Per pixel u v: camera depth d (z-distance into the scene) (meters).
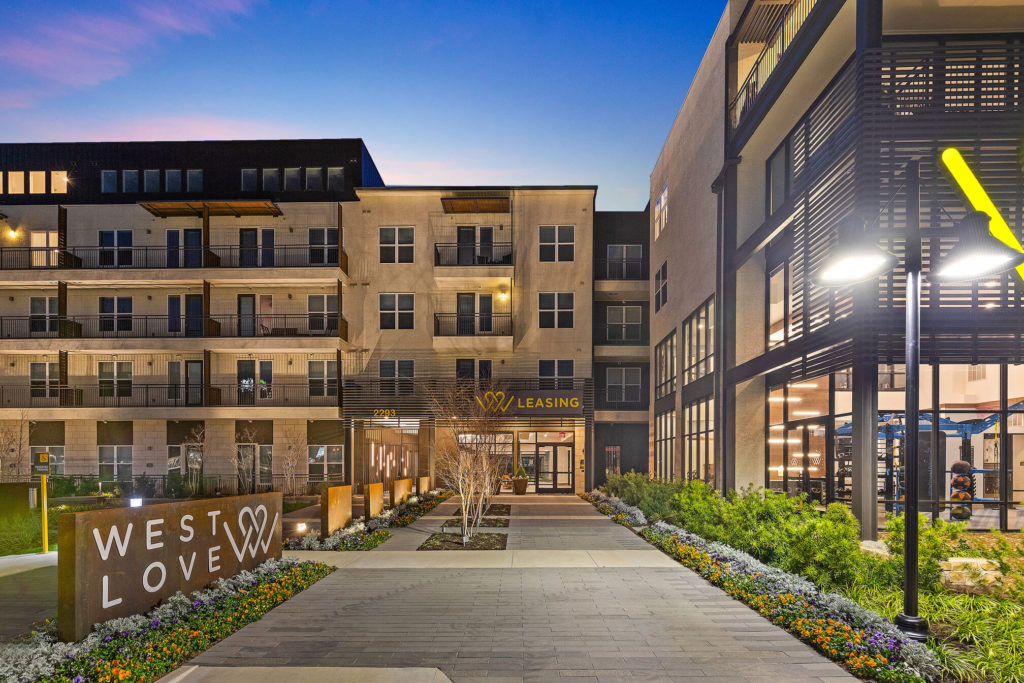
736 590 8.90
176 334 31.30
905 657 5.90
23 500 18.47
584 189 31.75
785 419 16.80
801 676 5.87
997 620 6.79
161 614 7.18
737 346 18.66
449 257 31.53
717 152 20.56
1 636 7.14
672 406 27.14
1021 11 11.84
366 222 31.52
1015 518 12.29
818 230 13.56
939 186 11.41
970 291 11.54
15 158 32.03
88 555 6.38
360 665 6.15
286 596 8.85
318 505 24.75
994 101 11.47
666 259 28.47
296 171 32.03
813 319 13.98
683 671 6.01
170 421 30.55
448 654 6.49
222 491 29.09
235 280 29.95
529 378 31.12
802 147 16.41
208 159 32.03
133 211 31.59
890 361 11.54
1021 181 11.35
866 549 10.57
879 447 12.72
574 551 13.03
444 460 23.70
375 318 31.16
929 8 11.84
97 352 30.16
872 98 11.59
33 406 30.91
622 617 7.89
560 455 31.69
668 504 17.20
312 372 31.06
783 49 16.16
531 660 6.31
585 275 31.55
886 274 11.59
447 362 31.06
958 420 12.50
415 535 15.70
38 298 31.39
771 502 11.52
